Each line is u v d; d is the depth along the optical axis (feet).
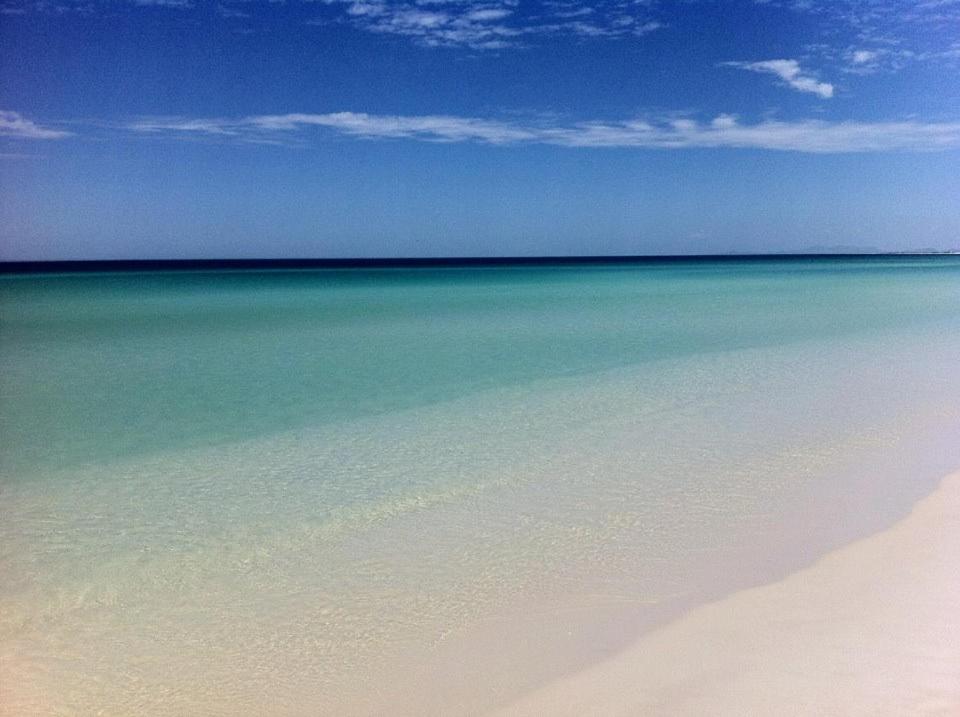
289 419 36.52
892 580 18.43
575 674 15.19
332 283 174.81
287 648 16.53
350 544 21.81
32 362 53.67
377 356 55.67
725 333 69.82
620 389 42.75
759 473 27.32
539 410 37.68
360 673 15.56
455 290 144.46
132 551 21.57
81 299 118.21
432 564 20.42
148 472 28.55
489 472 28.02
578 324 78.18
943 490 24.98
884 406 37.55
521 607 18.02
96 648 16.67
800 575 18.97
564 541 21.67
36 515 24.34
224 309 98.27
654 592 18.45
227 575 20.03
